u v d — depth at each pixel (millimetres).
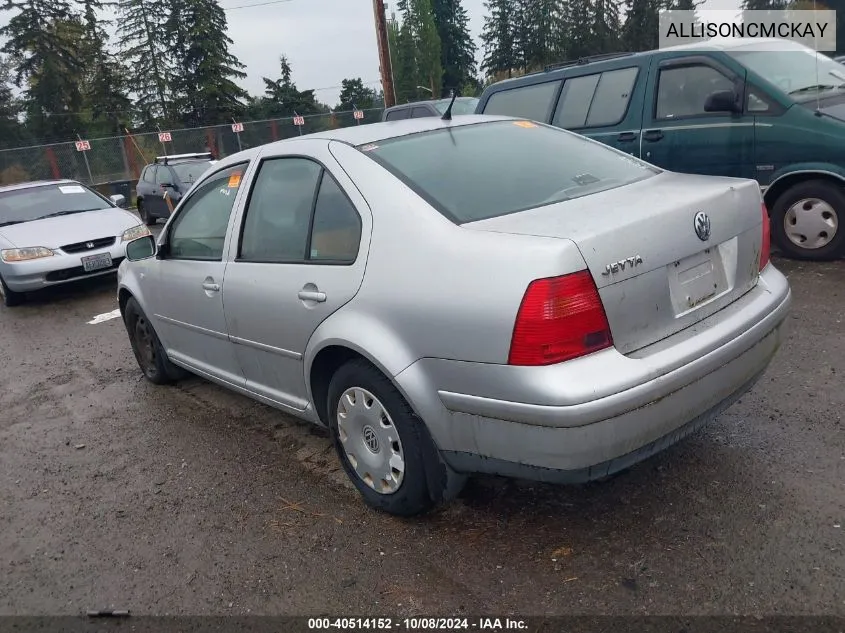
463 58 70750
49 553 3312
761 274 3207
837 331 4738
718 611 2434
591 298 2428
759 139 6188
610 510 3074
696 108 6551
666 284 2646
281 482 3707
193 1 45656
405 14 60281
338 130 3703
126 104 45625
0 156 24031
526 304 2408
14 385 5977
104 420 4918
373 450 3180
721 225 2879
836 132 5805
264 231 3664
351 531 3164
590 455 2432
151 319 4953
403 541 3043
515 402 2479
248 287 3660
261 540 3188
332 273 3129
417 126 3607
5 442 4754
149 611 2807
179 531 3354
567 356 2416
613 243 2504
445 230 2748
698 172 6605
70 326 7820
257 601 2783
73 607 2891
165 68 46812
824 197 6066
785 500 2996
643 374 2455
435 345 2674
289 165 3580
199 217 4254
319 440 4168
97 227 9281
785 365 4328
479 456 2707
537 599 2598
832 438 3443
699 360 2619
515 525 3049
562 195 3031
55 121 42750
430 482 2947
